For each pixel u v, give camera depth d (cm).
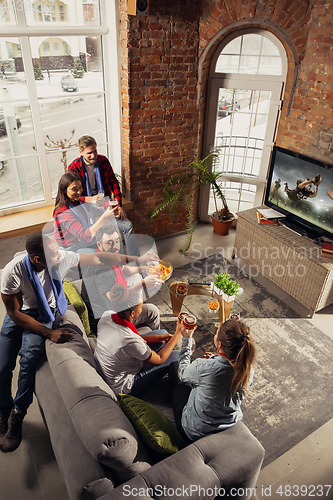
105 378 173
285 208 349
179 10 324
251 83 363
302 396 239
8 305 179
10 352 194
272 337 287
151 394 191
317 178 305
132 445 134
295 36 317
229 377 151
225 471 137
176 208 422
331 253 297
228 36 349
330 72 304
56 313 194
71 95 354
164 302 235
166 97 358
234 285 253
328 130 320
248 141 398
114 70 350
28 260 174
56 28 318
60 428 150
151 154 379
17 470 191
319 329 297
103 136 390
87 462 136
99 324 163
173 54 342
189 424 159
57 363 163
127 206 387
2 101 324
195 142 397
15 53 313
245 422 221
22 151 350
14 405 205
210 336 269
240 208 445
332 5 285
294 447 209
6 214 362
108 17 332
